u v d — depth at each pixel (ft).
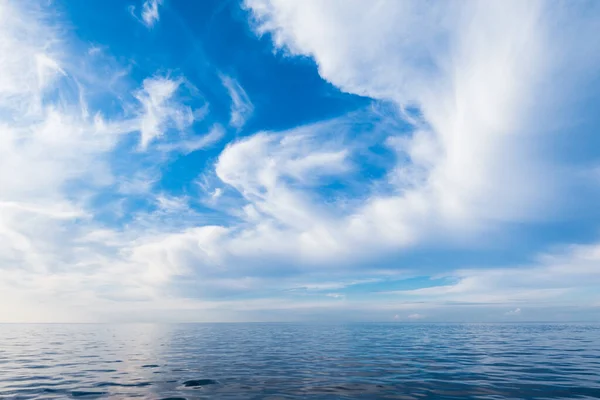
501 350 88.53
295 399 36.01
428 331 194.39
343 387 42.29
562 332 175.11
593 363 63.62
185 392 39.68
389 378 48.29
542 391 39.63
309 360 70.18
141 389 41.45
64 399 36.60
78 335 175.01
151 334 184.96
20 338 152.15
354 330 214.90
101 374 53.06
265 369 57.72
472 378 48.06
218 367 60.39
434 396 37.37
